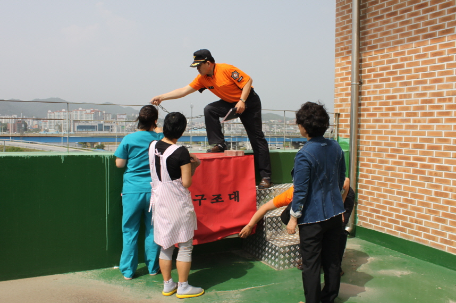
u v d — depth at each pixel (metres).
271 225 4.03
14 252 3.29
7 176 3.21
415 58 4.16
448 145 3.83
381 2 4.56
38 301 2.94
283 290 3.27
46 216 3.38
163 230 2.99
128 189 3.37
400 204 4.39
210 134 4.25
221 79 3.90
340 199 2.81
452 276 3.66
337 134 5.32
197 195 3.65
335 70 5.33
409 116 4.25
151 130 3.50
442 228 3.91
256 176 4.47
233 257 4.16
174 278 3.49
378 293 3.27
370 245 4.65
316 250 2.71
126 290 3.21
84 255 3.56
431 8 3.97
